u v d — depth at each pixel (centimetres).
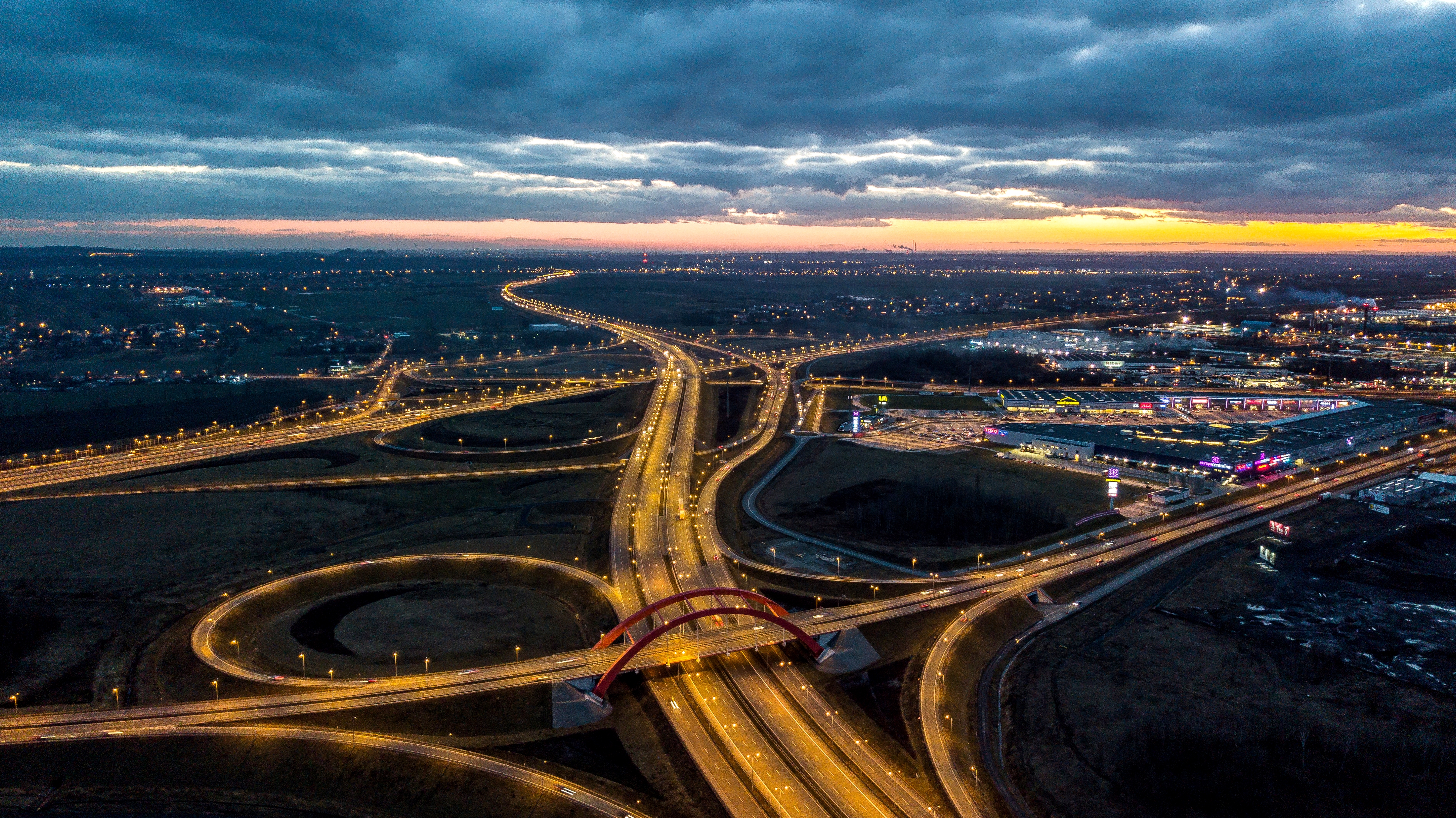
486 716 13762
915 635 16500
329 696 14188
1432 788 11556
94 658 15412
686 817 11475
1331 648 15562
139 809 12044
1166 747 12438
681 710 13962
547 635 16575
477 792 12094
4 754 12731
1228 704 13775
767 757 12769
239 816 11925
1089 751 12681
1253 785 11681
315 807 12100
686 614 17125
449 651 15838
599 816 11488
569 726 13575
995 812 11594
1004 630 16912
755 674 15100
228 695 14262
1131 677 14725
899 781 12250
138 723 13462
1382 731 12875
